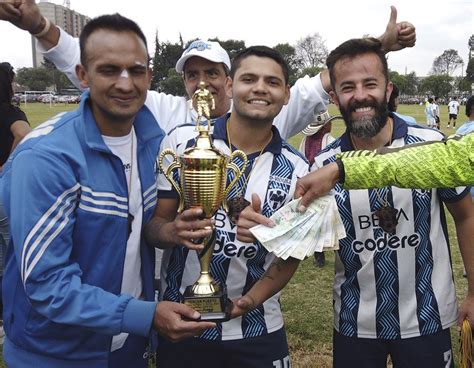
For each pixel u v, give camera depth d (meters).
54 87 88.06
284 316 4.59
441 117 33.72
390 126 2.37
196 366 2.31
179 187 2.18
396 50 2.85
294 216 2.02
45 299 1.81
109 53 1.88
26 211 1.82
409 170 1.91
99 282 1.98
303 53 70.31
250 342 2.28
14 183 1.86
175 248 2.31
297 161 2.37
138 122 2.16
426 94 74.62
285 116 3.23
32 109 41.66
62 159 1.87
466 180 1.90
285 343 2.41
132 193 2.11
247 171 2.28
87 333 2.00
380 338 2.35
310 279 5.50
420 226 2.28
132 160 2.13
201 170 2.01
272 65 2.20
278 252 1.97
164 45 47.56
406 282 2.29
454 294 2.40
